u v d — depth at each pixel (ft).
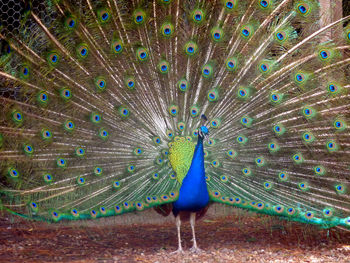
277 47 20.10
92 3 19.89
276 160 19.98
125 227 24.23
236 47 20.31
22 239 20.93
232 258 18.65
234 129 20.20
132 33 20.16
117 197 19.31
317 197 19.65
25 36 19.56
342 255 19.04
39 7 20.98
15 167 19.12
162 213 20.52
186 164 19.15
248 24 20.10
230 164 19.89
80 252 19.29
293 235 22.48
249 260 18.38
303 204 19.53
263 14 20.03
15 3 22.68
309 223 19.26
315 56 19.86
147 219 25.21
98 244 20.77
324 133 19.99
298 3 19.79
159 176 19.51
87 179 19.54
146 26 20.18
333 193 19.58
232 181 19.71
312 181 19.83
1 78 19.38
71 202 19.06
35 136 19.43
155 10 20.18
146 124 20.12
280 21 20.07
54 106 19.70
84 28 19.77
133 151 19.79
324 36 20.04
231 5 20.02
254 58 20.13
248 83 20.24
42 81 19.54
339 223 19.02
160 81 20.29
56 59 19.54
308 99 19.98
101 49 19.92
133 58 20.15
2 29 20.89
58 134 19.69
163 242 21.43
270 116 20.16
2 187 18.97
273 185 19.77
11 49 19.40
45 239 21.20
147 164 19.76
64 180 19.39
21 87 19.47
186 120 20.34
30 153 19.26
